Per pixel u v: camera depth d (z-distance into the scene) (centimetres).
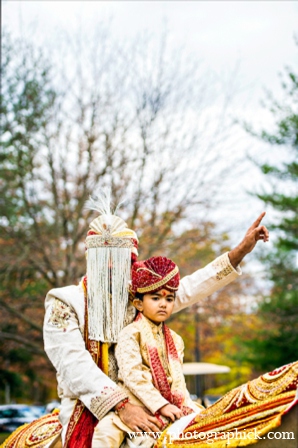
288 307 2439
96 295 412
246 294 2320
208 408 347
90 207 459
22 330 2209
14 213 1991
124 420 365
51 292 421
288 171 2114
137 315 410
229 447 319
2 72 1928
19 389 3416
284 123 2052
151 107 1958
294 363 320
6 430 2214
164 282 393
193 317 2516
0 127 1911
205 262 2070
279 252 2394
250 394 327
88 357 393
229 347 3550
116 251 422
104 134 1941
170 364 396
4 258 1964
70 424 389
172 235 2014
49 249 2047
